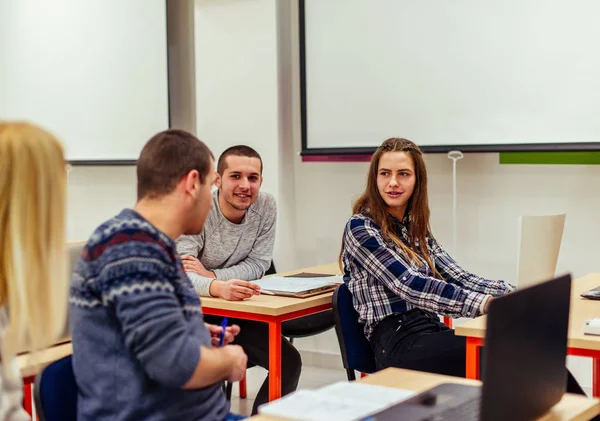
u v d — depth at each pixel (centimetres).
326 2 421
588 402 159
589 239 376
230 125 451
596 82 356
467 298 249
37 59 522
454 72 390
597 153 370
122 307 151
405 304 269
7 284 135
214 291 272
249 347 304
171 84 482
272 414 139
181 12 476
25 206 133
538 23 367
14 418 137
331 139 427
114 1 485
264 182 443
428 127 399
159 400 157
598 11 353
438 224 414
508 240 395
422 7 395
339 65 421
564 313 152
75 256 237
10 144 133
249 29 442
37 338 136
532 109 372
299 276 322
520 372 135
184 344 152
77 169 517
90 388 158
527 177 388
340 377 425
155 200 171
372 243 268
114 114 490
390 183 272
